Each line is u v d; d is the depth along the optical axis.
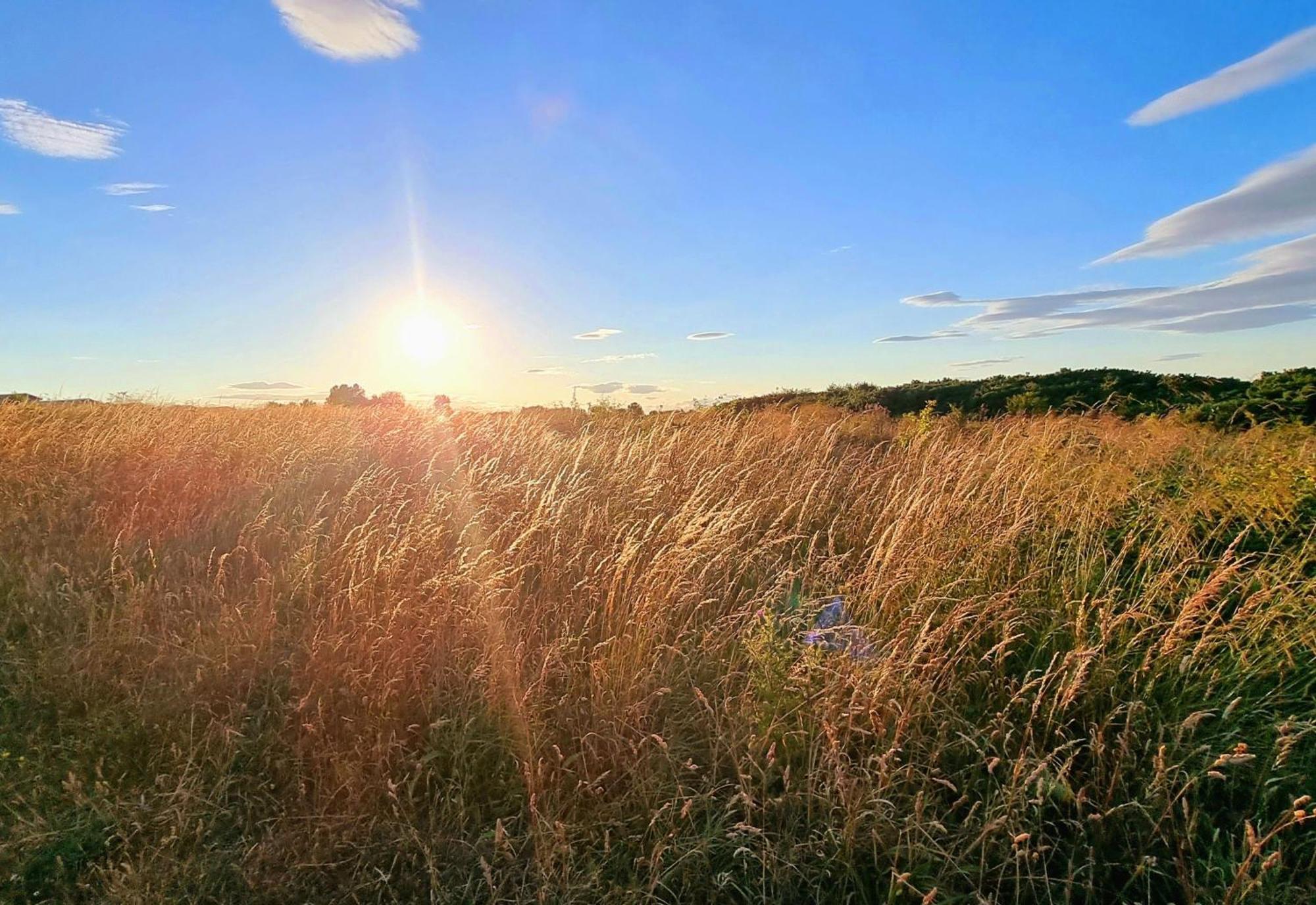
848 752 2.91
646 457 7.04
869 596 3.99
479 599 3.88
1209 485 5.13
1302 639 3.20
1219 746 2.80
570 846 2.53
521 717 3.14
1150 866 2.38
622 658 3.47
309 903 2.42
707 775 2.89
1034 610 3.76
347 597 4.13
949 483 5.80
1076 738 2.97
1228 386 15.79
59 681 3.53
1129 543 4.16
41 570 4.56
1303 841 2.47
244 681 3.56
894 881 2.34
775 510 5.95
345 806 2.82
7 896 2.42
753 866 2.54
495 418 10.37
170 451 7.29
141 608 4.04
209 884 2.46
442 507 5.27
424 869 2.54
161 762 3.04
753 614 3.92
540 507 4.82
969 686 3.32
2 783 2.90
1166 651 3.13
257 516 5.54
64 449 7.50
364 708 3.25
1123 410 10.16
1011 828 2.45
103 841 2.62
